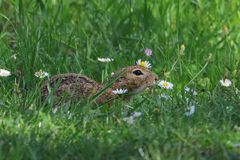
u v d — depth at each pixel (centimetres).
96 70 1245
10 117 973
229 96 1105
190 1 1454
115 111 1039
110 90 1091
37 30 1314
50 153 864
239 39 1381
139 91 1109
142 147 893
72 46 1299
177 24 1348
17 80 1194
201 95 1138
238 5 1428
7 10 1476
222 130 942
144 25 1373
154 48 1306
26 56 1222
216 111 1037
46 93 1084
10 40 1367
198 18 1404
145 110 1043
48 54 1272
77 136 925
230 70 1226
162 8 1395
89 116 1007
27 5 1415
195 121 988
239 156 864
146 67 1198
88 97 1071
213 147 898
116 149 878
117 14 1413
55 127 953
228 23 1407
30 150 848
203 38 1340
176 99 1094
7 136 909
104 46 1329
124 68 1112
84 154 862
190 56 1270
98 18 1409
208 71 1241
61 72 1228
